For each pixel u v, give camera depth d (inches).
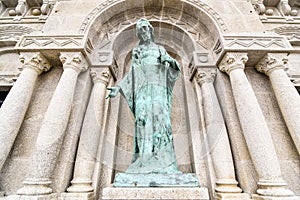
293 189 110.6
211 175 121.3
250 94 123.7
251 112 116.6
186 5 185.9
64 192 108.3
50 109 116.0
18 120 117.8
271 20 205.6
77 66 137.7
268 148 105.7
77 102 136.9
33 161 102.3
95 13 170.6
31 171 100.3
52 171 104.0
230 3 182.5
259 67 148.9
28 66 135.8
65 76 129.6
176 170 98.3
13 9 223.0
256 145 108.0
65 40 144.0
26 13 214.4
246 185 108.8
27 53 137.8
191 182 87.4
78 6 177.5
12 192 108.1
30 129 127.0
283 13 213.8
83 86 145.0
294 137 116.4
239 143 122.3
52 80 146.3
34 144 122.0
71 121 128.3
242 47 142.0
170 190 81.1
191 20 192.4
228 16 169.0
